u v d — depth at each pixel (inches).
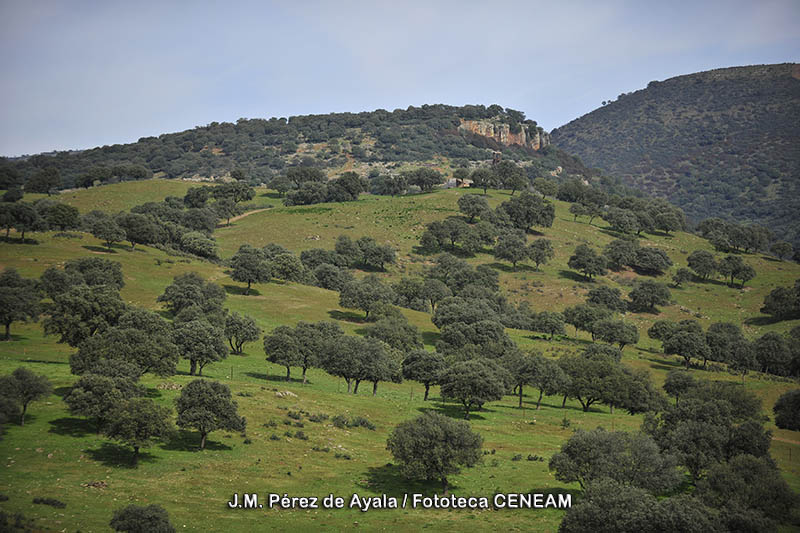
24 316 3590.1
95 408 2273.6
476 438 2215.8
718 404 2736.2
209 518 1795.0
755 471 1984.5
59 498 1798.7
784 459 2844.5
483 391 3181.6
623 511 1565.0
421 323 5492.1
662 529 1529.3
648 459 2038.6
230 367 3750.0
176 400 2427.4
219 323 4057.6
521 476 2367.1
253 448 2426.2
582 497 1927.9
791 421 3506.4
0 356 3171.8
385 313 5162.4
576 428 3164.4
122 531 1555.1
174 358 3031.5
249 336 4109.3
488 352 4222.4
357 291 5285.4
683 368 5012.3
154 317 3412.9
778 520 1875.0
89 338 2871.6
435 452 2100.1
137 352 2861.7
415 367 3619.6
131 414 2153.1
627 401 3533.5
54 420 2401.6
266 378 3609.7
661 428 2623.0
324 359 3572.8
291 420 2770.7
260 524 1793.8
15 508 1676.9
